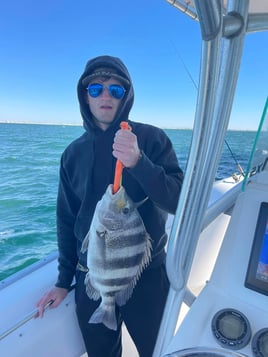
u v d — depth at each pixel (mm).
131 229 1103
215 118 692
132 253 1134
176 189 1167
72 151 1474
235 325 757
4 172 10266
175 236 787
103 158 1357
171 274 832
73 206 1536
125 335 1692
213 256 1861
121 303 1213
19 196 7047
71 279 1497
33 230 4957
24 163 12156
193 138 681
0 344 1144
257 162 921
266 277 835
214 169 735
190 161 708
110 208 1056
